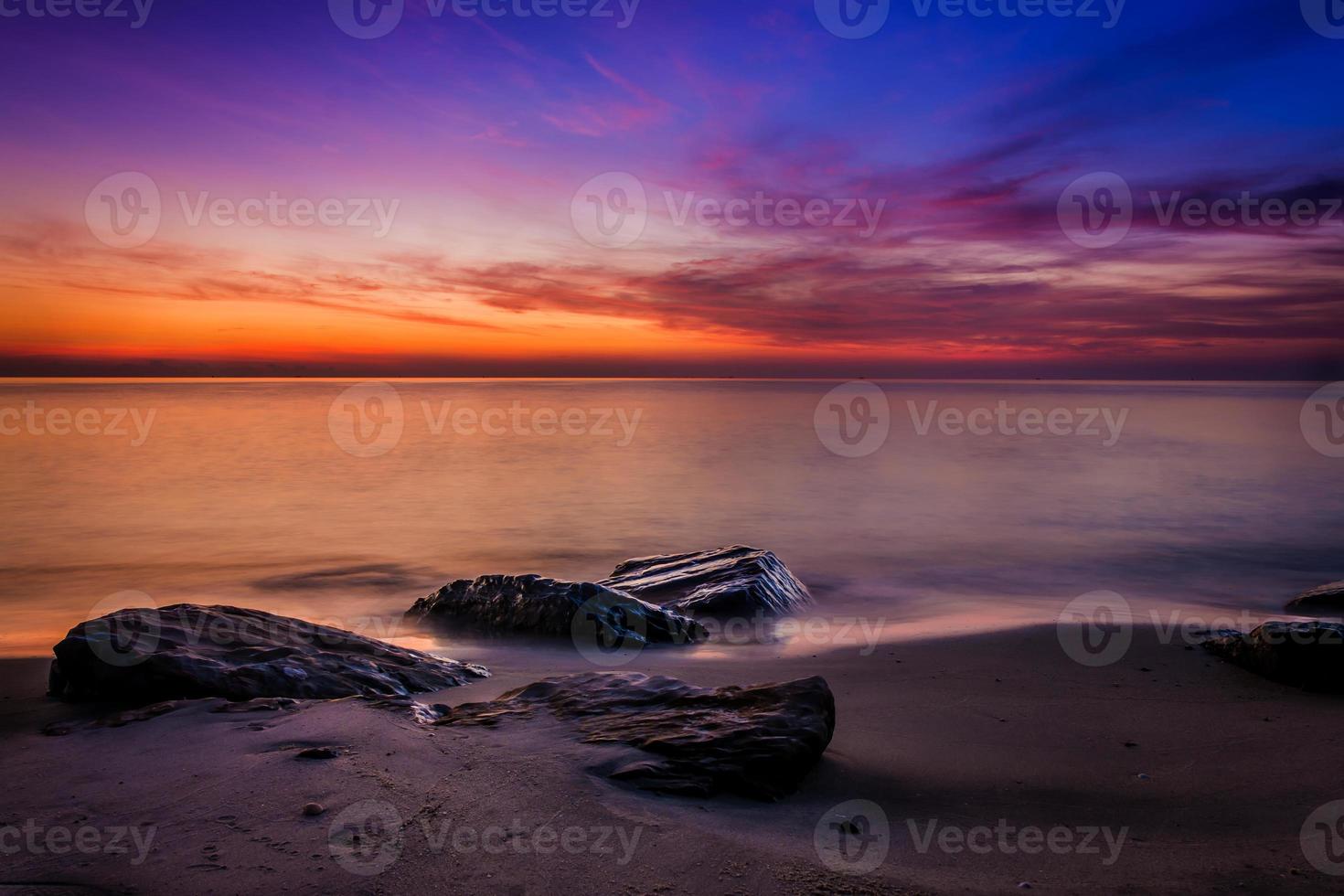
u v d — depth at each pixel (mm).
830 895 2900
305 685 5539
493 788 3633
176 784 3623
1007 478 26688
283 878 2820
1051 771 4418
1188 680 6426
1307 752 4691
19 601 12070
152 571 14242
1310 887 3076
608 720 4543
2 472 27625
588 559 15492
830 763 4488
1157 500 22047
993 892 3000
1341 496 22500
